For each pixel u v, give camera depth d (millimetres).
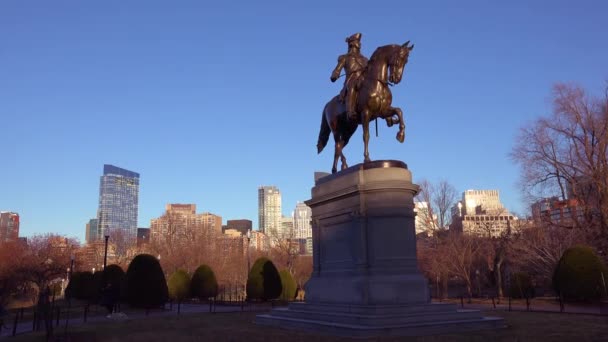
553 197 41094
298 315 17531
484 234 52375
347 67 18078
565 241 37312
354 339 13117
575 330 15047
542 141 39375
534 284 48844
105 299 30297
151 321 23391
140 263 33969
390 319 14281
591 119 36906
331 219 17938
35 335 18516
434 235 55188
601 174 35781
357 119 17734
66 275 69000
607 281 29328
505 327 15711
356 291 15570
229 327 18531
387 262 15734
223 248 87062
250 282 41219
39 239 75625
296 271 76125
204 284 46281
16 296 60031
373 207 16203
